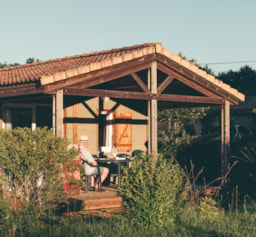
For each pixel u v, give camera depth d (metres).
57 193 9.05
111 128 15.49
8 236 7.87
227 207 11.48
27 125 14.65
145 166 8.99
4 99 13.20
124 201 9.02
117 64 12.24
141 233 8.30
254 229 8.90
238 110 40.41
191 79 14.08
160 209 8.72
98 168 11.70
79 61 13.49
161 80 15.16
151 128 13.04
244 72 62.41
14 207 8.52
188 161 18.58
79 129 14.70
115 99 15.70
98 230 8.32
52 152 8.97
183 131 21.00
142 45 13.13
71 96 14.54
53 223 8.70
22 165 8.88
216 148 18.88
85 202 10.59
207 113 23.86
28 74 12.46
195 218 9.41
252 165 16.42
